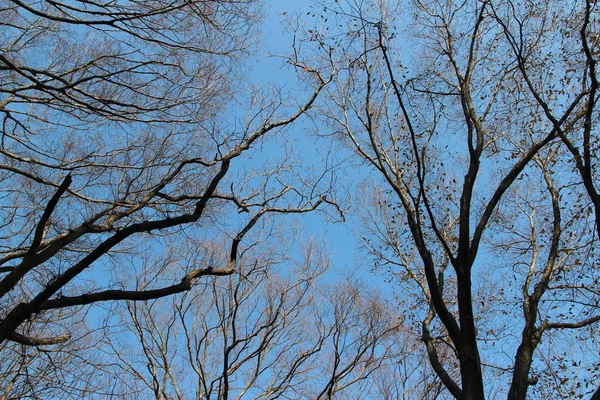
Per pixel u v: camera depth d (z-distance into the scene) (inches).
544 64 364.5
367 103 322.7
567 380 409.1
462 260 236.8
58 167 278.1
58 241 211.6
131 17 254.8
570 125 288.5
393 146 372.5
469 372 215.6
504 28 281.4
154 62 288.0
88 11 247.3
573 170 382.3
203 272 236.7
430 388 364.5
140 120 289.6
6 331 187.0
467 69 313.9
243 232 259.9
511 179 261.9
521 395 227.5
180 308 364.5
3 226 306.2
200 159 258.1
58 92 264.4
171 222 218.1
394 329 400.8
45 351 274.4
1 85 274.2
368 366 389.4
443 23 371.6
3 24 280.8
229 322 343.3
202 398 396.5
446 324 229.5
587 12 262.1
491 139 395.5
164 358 402.0
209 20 280.5
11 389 303.0
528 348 245.6
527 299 287.7
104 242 205.3
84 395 307.1
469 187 256.1
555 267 383.6
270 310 410.3
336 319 454.0
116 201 273.0
